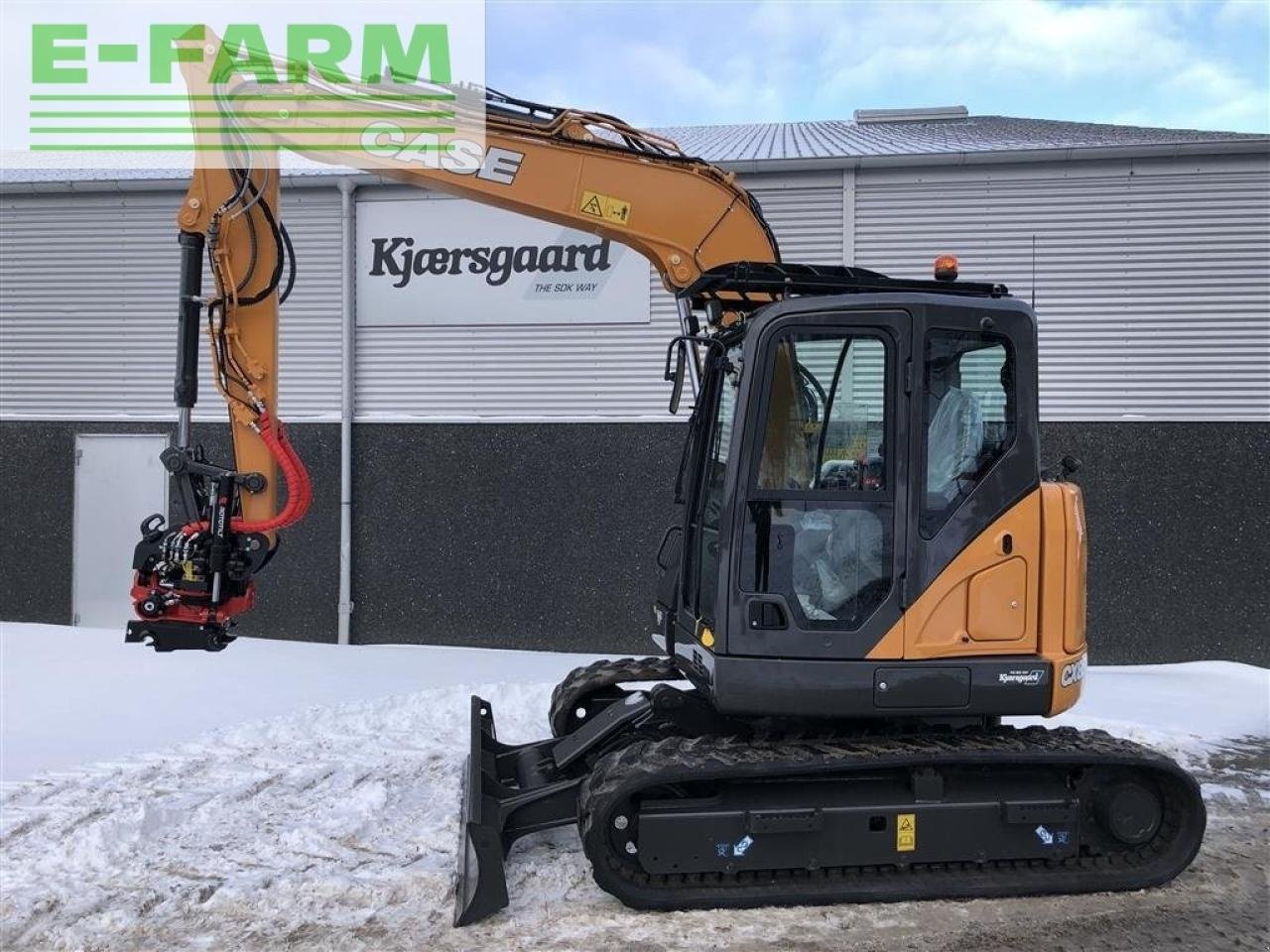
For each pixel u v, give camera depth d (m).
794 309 3.61
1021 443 3.65
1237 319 7.54
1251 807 4.51
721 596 3.58
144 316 8.59
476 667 7.30
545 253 8.05
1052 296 7.69
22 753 5.12
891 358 3.61
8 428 8.75
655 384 8.02
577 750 4.04
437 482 8.20
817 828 3.53
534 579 8.11
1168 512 7.60
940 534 3.59
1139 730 5.68
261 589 8.34
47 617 8.75
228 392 4.24
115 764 4.96
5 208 8.65
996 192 7.72
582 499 8.08
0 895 3.52
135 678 6.75
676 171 4.46
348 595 8.17
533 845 4.07
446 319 8.16
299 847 3.99
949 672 3.56
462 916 3.34
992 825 3.62
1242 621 7.52
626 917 3.43
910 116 11.92
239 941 3.24
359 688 6.57
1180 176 7.54
